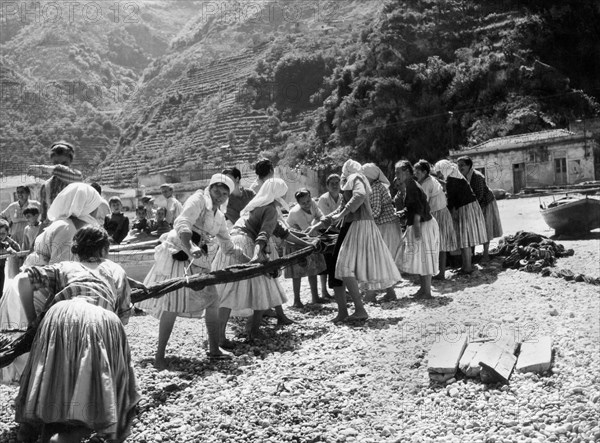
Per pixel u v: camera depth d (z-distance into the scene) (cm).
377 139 6375
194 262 872
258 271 916
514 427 668
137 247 1484
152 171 11806
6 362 617
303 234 1145
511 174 4650
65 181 884
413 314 1066
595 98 6638
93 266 639
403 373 818
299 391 776
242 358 900
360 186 1055
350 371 834
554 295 1123
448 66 6606
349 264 1049
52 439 576
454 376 788
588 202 1712
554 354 840
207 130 12475
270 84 12525
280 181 983
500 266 1398
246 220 988
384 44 7194
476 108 6259
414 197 1169
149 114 15388
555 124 5691
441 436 660
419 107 6481
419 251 1166
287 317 1118
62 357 566
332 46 12538
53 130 16662
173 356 908
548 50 7069
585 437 625
